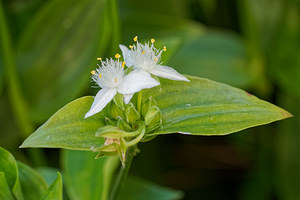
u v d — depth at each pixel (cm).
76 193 26
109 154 23
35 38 31
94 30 31
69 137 23
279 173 33
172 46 26
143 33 33
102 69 24
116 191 25
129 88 23
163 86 25
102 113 24
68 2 31
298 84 33
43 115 31
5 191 24
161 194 29
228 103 24
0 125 33
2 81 32
